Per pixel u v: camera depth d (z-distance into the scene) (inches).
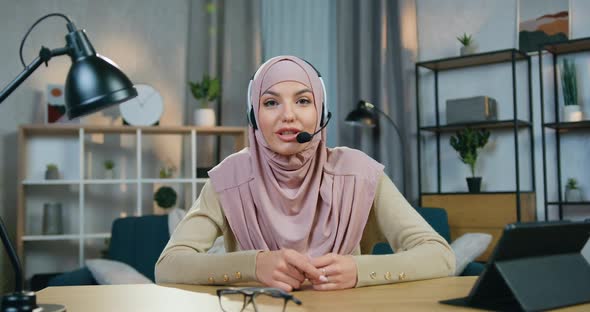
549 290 32.9
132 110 148.6
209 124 152.9
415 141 154.0
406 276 45.6
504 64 146.9
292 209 52.8
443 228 122.0
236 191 54.7
